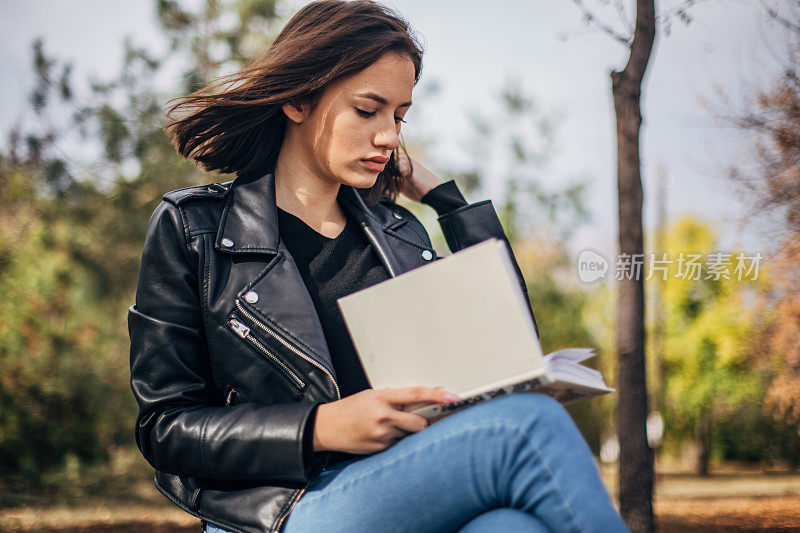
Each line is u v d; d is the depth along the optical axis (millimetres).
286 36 1484
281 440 1120
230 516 1204
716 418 18156
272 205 1426
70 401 8695
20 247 8234
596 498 959
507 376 1048
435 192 1832
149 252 1339
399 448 1083
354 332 1140
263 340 1290
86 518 8039
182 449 1180
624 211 4824
